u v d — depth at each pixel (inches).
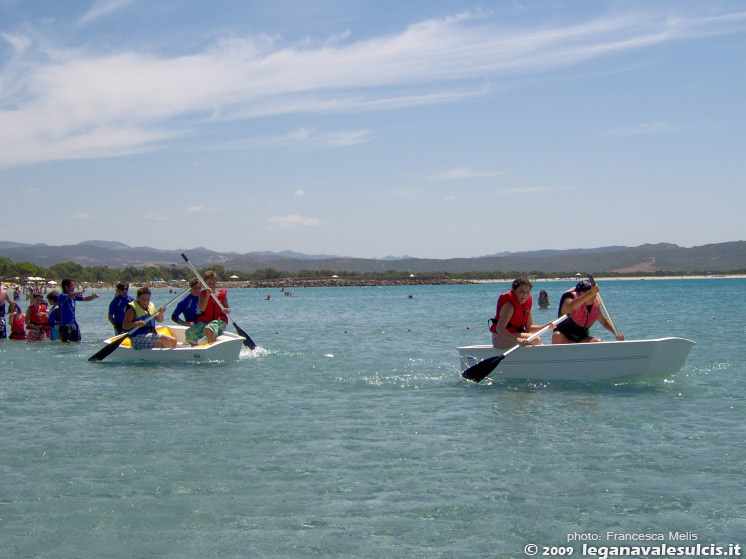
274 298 3105.3
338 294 3843.5
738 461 229.9
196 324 510.0
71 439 264.7
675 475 217.2
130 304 500.1
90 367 466.3
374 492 205.3
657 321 898.1
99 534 176.9
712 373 407.8
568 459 234.8
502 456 239.1
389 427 282.2
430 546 169.9
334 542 171.9
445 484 211.3
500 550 167.8
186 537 175.0
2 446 254.7
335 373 432.8
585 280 393.1
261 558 163.6
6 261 6087.6
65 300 660.7
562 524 181.9
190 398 347.9
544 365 386.3
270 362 490.3
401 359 510.0
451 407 321.4
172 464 232.2
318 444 256.4
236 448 251.4
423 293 3646.7
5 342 668.7
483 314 1283.2
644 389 359.3
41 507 194.5
